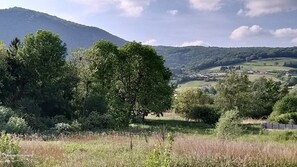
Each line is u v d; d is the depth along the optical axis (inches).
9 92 1854.1
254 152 690.8
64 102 1866.4
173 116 3046.3
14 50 1998.0
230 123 1079.0
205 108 2380.7
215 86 2266.2
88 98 1876.2
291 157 669.3
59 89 1883.6
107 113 1804.9
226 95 2192.4
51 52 2017.7
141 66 2390.5
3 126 1257.4
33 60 1966.0
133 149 774.5
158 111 2438.5
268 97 3009.4
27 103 1684.3
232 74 2228.1
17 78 1908.2
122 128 1654.8
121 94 2345.0
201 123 2319.1
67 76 1907.0
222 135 1054.4
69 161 629.9
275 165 639.1
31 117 1497.3
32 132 1293.1
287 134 1291.8
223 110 2181.3
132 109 2342.5
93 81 1974.7
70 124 1523.1
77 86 1902.1
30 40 2032.5
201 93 2674.7
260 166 626.2
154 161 387.9
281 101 2445.9
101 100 1907.0
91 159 645.9
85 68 1902.1
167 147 399.2
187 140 843.4
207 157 645.9
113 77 2303.2
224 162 636.1
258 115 2758.4
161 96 2433.6
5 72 1835.6
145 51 2415.1
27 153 669.9
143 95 2404.0
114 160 617.9
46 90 1862.7
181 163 615.2
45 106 1838.1
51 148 776.9
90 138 1090.1
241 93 2191.2
